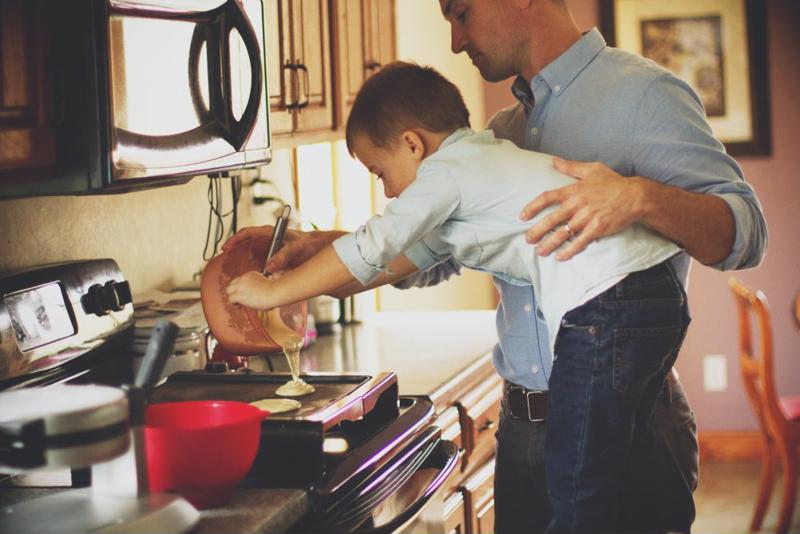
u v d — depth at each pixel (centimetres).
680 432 213
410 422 204
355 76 318
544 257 186
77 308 196
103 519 137
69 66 162
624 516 208
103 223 245
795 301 461
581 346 185
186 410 165
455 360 288
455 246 193
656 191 178
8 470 134
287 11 265
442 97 200
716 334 515
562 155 206
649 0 502
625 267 182
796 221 504
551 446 191
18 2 151
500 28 209
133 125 170
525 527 219
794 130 501
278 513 152
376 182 424
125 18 167
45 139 158
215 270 190
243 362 248
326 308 331
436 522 204
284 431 166
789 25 496
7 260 209
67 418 131
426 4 454
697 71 504
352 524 166
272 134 257
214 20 197
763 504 438
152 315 232
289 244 205
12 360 175
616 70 204
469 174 185
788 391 511
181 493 150
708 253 187
